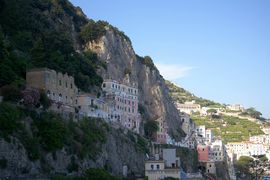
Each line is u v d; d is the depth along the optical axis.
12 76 151.38
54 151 138.75
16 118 129.25
